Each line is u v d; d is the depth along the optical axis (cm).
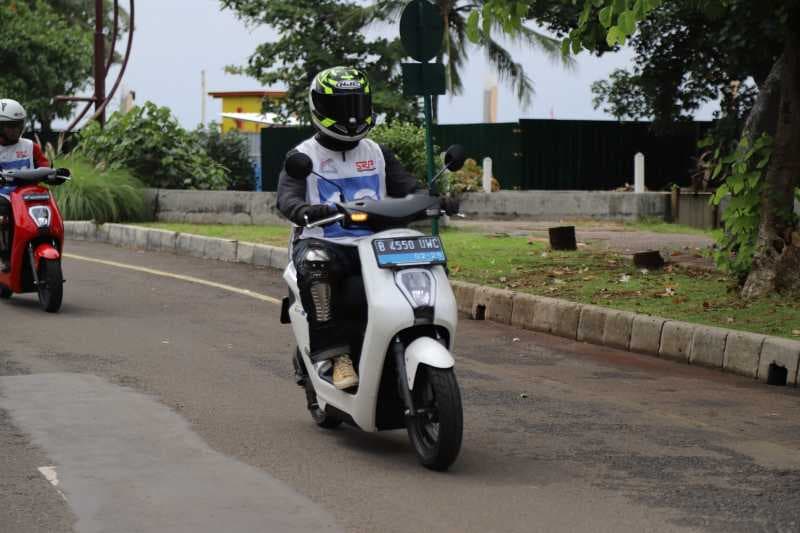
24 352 1212
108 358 1192
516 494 750
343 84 843
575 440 901
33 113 5688
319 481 774
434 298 792
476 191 3253
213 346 1275
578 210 3078
